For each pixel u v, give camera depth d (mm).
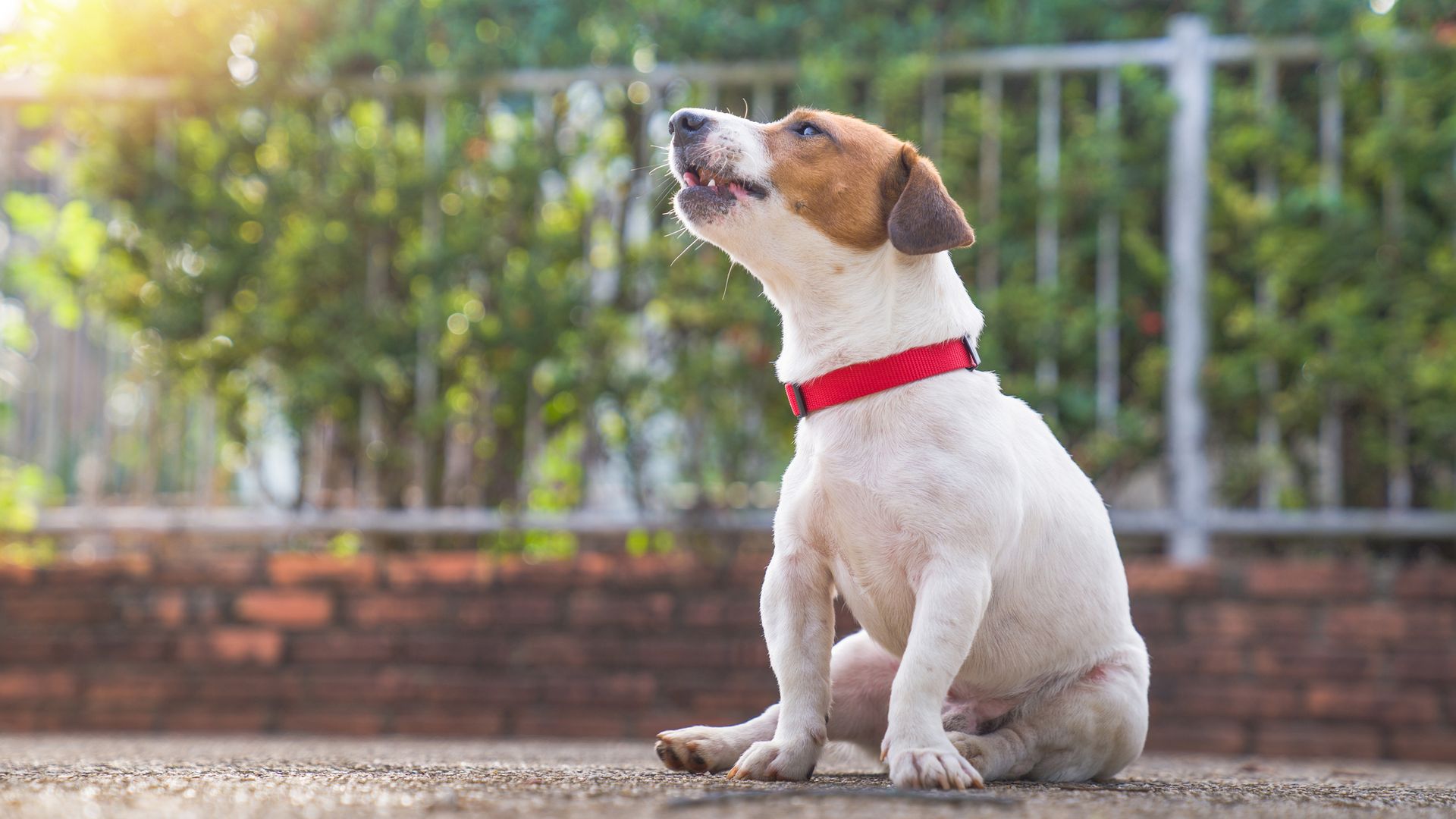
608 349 5879
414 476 6121
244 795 2092
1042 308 5602
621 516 5711
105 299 6238
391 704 5480
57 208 6285
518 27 6078
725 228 2891
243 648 5602
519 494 6039
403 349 6000
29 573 5742
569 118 6086
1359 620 5051
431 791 2199
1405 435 5520
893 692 2539
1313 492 5738
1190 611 5148
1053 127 5758
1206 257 5656
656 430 5910
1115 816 1966
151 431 6145
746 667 5316
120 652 5648
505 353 5941
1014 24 5895
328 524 5852
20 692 5645
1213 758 4844
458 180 6062
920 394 2697
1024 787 2574
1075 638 2844
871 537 2678
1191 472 5477
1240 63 5789
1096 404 5660
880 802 2074
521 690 5402
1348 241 5551
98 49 6164
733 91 5980
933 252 2729
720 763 2809
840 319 2809
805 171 2877
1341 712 5004
